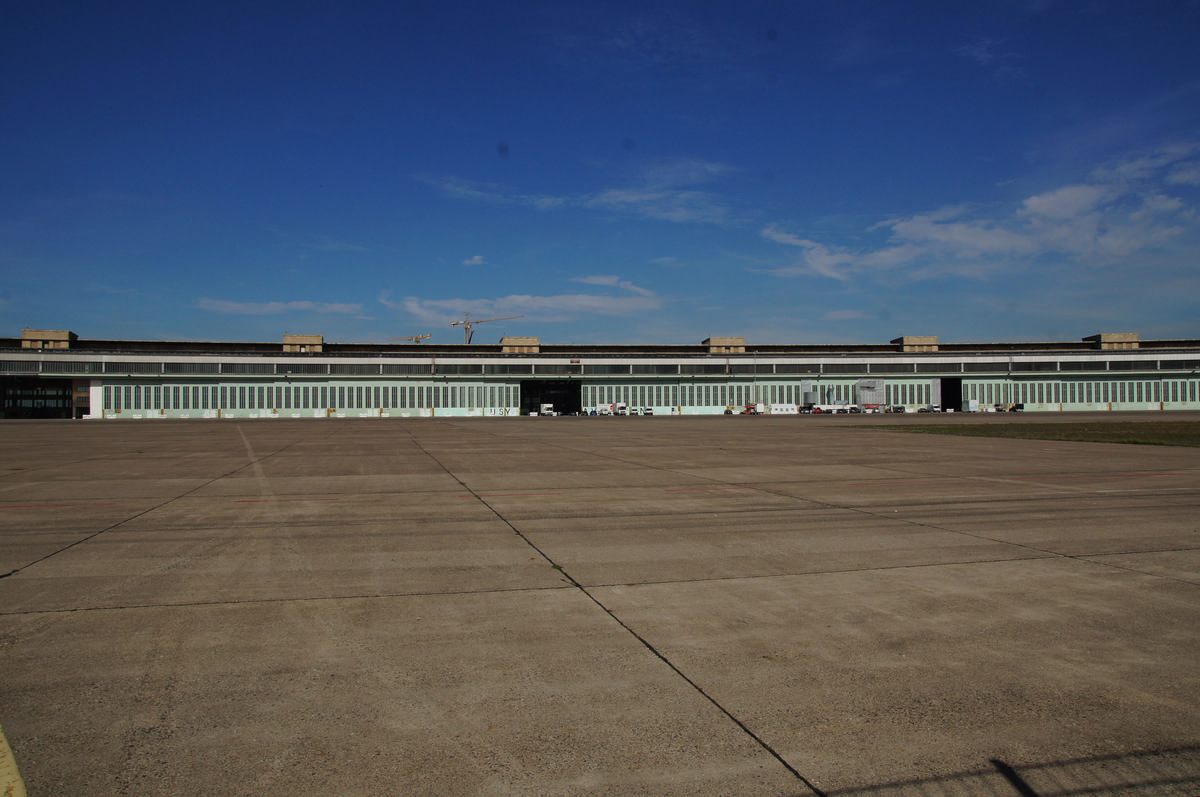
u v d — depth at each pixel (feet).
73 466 70.85
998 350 391.86
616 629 20.06
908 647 18.61
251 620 20.84
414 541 32.37
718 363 349.41
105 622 20.62
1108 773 12.60
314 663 17.52
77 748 13.39
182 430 168.04
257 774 12.50
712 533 34.22
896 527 35.68
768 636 19.47
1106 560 28.35
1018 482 54.54
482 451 91.40
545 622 20.67
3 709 14.96
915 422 204.54
